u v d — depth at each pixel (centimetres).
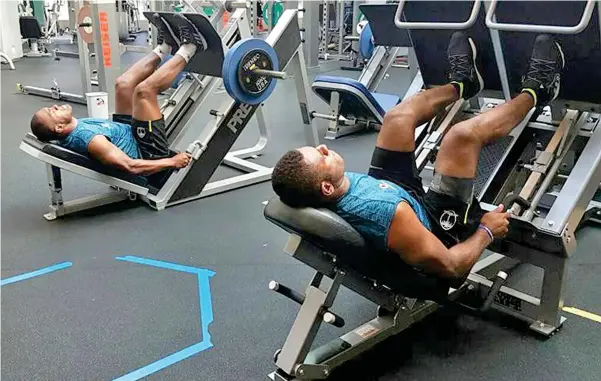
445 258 168
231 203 360
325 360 183
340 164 160
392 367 199
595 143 206
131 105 341
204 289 252
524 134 231
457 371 197
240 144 495
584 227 319
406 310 208
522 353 207
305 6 841
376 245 165
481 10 195
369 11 400
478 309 200
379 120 476
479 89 218
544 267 212
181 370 196
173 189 347
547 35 188
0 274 261
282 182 154
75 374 193
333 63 945
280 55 371
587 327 224
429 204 183
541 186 207
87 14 597
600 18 174
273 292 250
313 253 167
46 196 365
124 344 211
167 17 334
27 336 214
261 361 202
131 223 325
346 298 247
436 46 223
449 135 179
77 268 269
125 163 314
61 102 659
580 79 199
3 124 547
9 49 987
